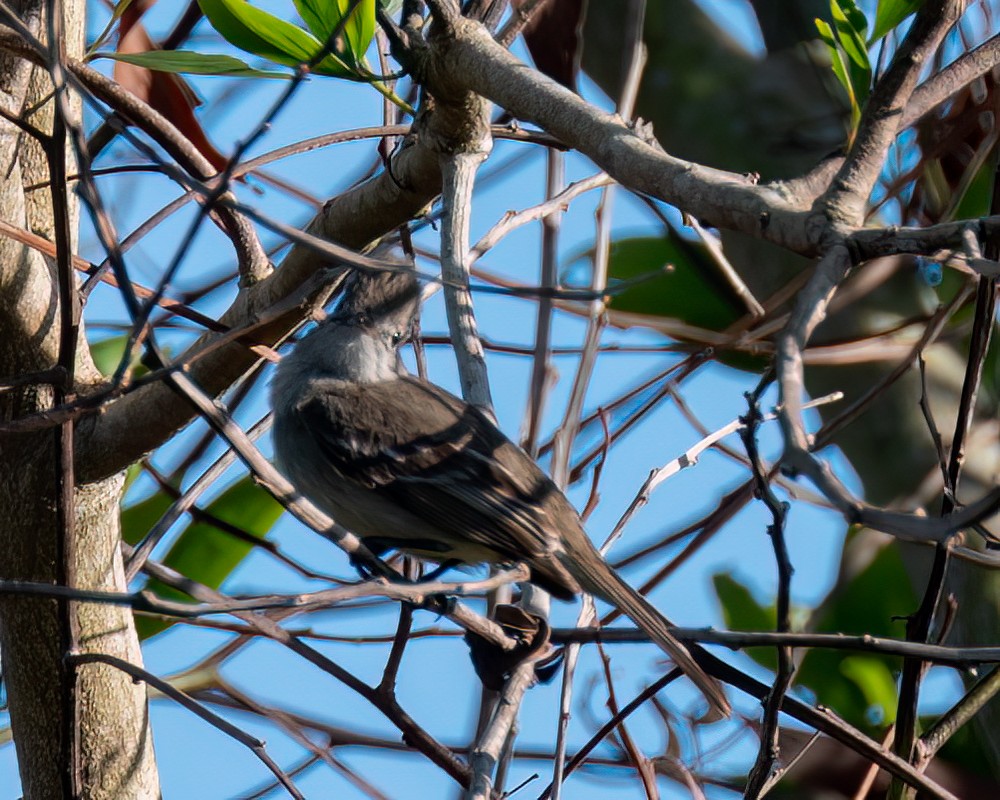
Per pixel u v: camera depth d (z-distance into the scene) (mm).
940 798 6457
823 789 8430
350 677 6578
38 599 7133
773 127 10555
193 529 9617
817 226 4449
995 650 5684
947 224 4141
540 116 6105
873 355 9938
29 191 7137
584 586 8000
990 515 3859
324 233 7730
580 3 9070
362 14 6754
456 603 6523
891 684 9609
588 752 7004
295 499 5941
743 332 10359
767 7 10883
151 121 7703
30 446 7094
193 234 5086
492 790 5988
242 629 8945
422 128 7430
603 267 8586
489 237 8195
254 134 5051
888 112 4586
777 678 6020
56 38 5199
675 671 6906
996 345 9898
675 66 10961
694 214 5086
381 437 8492
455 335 7645
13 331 7000
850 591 9852
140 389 7047
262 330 7570
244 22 6824
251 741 6176
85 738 7250
